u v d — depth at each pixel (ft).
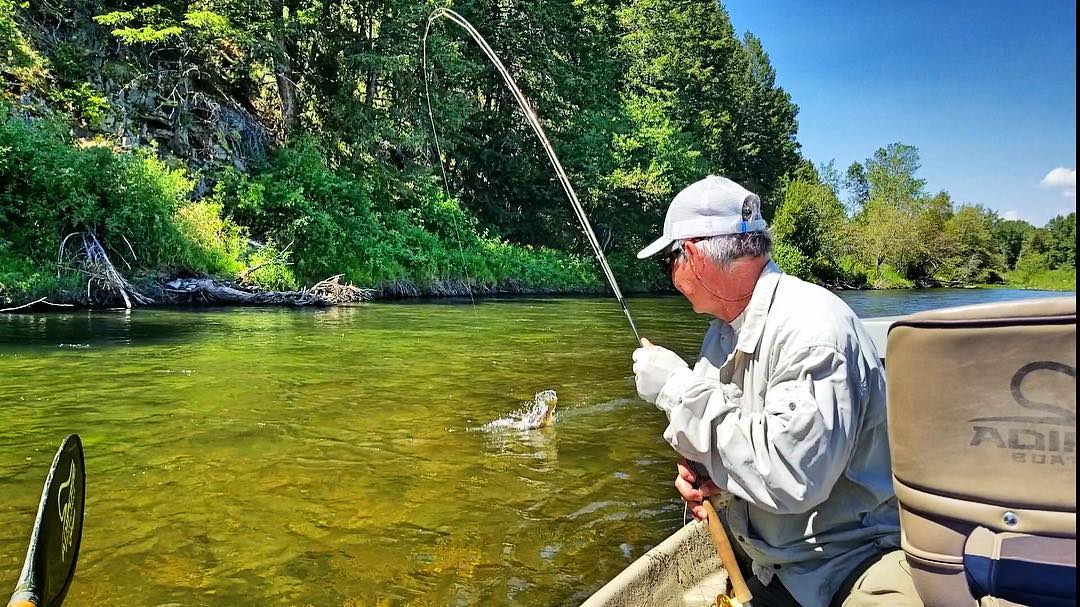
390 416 17.56
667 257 6.29
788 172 212.23
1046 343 3.87
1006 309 3.97
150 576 9.19
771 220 169.37
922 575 4.29
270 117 75.10
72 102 54.08
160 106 61.11
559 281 87.10
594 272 93.97
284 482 12.73
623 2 122.52
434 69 78.07
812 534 5.85
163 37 57.16
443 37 77.87
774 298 5.83
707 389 5.64
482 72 89.30
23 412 17.01
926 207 195.83
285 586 9.02
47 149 43.52
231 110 67.82
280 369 23.52
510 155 94.73
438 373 23.63
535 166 96.53
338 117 73.05
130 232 45.88
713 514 6.50
